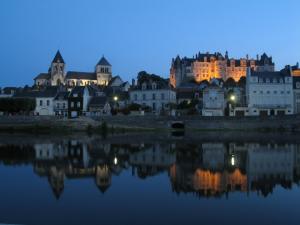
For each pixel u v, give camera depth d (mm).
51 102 138250
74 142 67000
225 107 130250
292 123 105312
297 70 162500
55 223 20000
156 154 47844
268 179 30625
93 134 93938
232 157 44156
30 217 21000
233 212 21797
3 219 20641
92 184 29219
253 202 23797
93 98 139125
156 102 137500
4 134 93250
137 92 140000
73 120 103562
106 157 44906
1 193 26391
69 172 34375
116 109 129000
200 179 30906
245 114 127750
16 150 52625
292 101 127938
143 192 26578
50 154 47969
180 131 105812
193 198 24891
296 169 35156
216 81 164000
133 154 47938
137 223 19953
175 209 22422
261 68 197250
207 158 43531
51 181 30406
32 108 125562
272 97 128125
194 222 20094
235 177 31578
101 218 20797
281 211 21906
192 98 141875
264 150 51312
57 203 23828
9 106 119625
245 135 88062
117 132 101000
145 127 107062
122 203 23766
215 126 107625
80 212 21891
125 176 32406
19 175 32969
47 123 103562
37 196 25578
